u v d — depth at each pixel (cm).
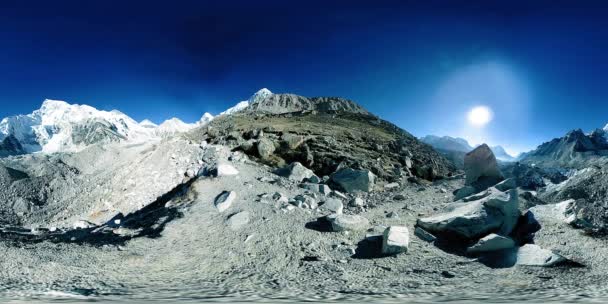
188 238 1686
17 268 1175
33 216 2455
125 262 1354
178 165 3136
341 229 1862
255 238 1723
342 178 3069
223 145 4084
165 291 1105
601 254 1446
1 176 2994
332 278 1305
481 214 1794
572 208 1869
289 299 1041
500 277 1291
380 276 1335
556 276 1265
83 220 2264
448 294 1096
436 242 1755
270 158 3941
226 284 1220
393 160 4291
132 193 2702
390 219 2106
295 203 2236
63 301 944
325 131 5531
